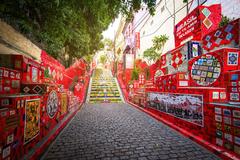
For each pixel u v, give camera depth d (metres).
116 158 2.86
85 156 2.94
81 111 8.03
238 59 3.69
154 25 14.08
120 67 18.33
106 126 5.11
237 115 2.72
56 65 7.63
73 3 4.25
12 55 3.62
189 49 5.94
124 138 3.95
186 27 6.74
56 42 7.04
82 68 14.91
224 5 6.48
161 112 6.12
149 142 3.67
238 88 2.87
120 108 9.05
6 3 3.55
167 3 11.70
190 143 3.61
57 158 2.84
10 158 2.18
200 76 4.32
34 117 3.10
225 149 2.97
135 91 10.26
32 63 4.27
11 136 2.21
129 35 21.72
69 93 7.05
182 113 4.61
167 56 8.03
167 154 3.04
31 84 3.59
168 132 4.47
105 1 4.08
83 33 8.81
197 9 6.02
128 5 4.02
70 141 3.72
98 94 13.03
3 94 2.92
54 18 4.39
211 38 4.91
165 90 5.81
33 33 5.54
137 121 5.84
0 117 1.93
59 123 5.02
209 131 3.44
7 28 4.04
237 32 4.09
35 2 3.69
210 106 3.42
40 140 3.44
